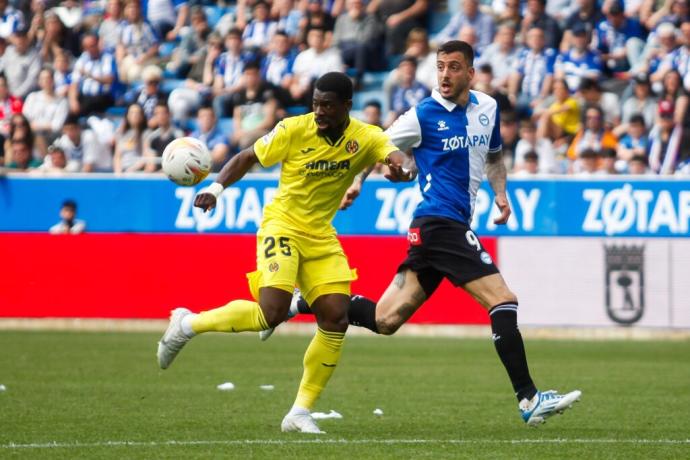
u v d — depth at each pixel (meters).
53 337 35.78
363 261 37.38
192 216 38.38
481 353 32.28
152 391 23.19
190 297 38.28
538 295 36.78
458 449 15.48
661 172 40.66
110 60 47.91
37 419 18.75
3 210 39.22
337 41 46.62
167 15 51.69
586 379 26.05
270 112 43.25
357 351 32.94
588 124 40.75
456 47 18.11
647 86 42.38
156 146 42.84
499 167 19.22
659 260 36.19
